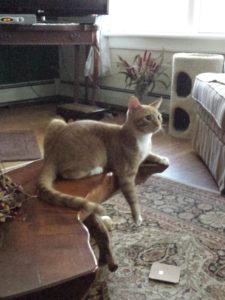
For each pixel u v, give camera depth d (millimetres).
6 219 903
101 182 1188
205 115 2328
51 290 706
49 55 4164
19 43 2771
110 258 1264
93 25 3061
